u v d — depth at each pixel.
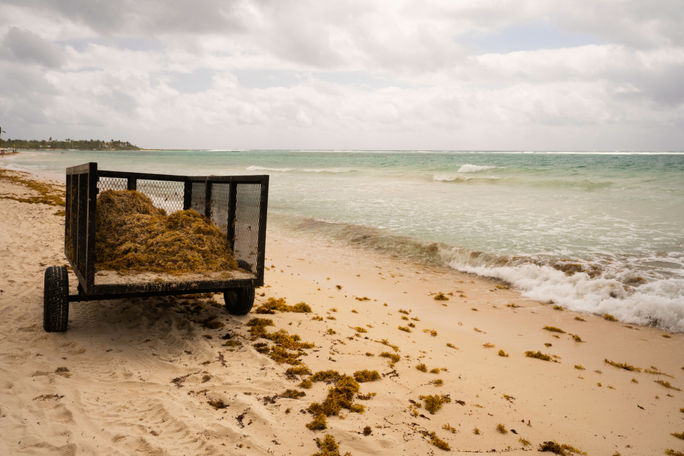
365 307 7.51
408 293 8.85
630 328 7.12
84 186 4.41
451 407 4.07
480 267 10.64
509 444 3.56
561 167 40.88
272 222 17.22
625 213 16.03
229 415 3.51
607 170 34.97
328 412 3.66
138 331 5.31
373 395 4.09
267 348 5.00
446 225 14.90
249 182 5.31
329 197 23.39
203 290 4.88
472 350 5.86
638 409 4.53
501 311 7.86
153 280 4.62
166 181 6.81
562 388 4.88
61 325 4.99
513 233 13.28
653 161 55.84
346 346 5.34
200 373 4.29
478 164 53.25
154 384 4.01
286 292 7.89
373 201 21.38
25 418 3.27
